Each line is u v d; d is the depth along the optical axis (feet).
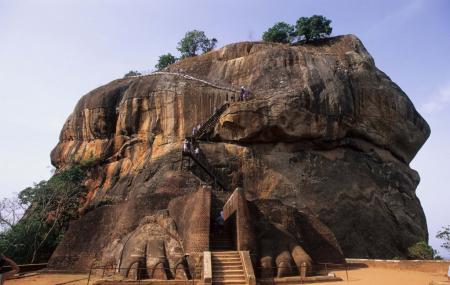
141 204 74.79
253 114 108.58
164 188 95.14
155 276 58.75
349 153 119.03
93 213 78.64
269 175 109.29
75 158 127.24
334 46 144.05
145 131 123.03
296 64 122.83
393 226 112.88
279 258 61.77
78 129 133.49
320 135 111.75
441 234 90.07
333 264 70.64
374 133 122.62
